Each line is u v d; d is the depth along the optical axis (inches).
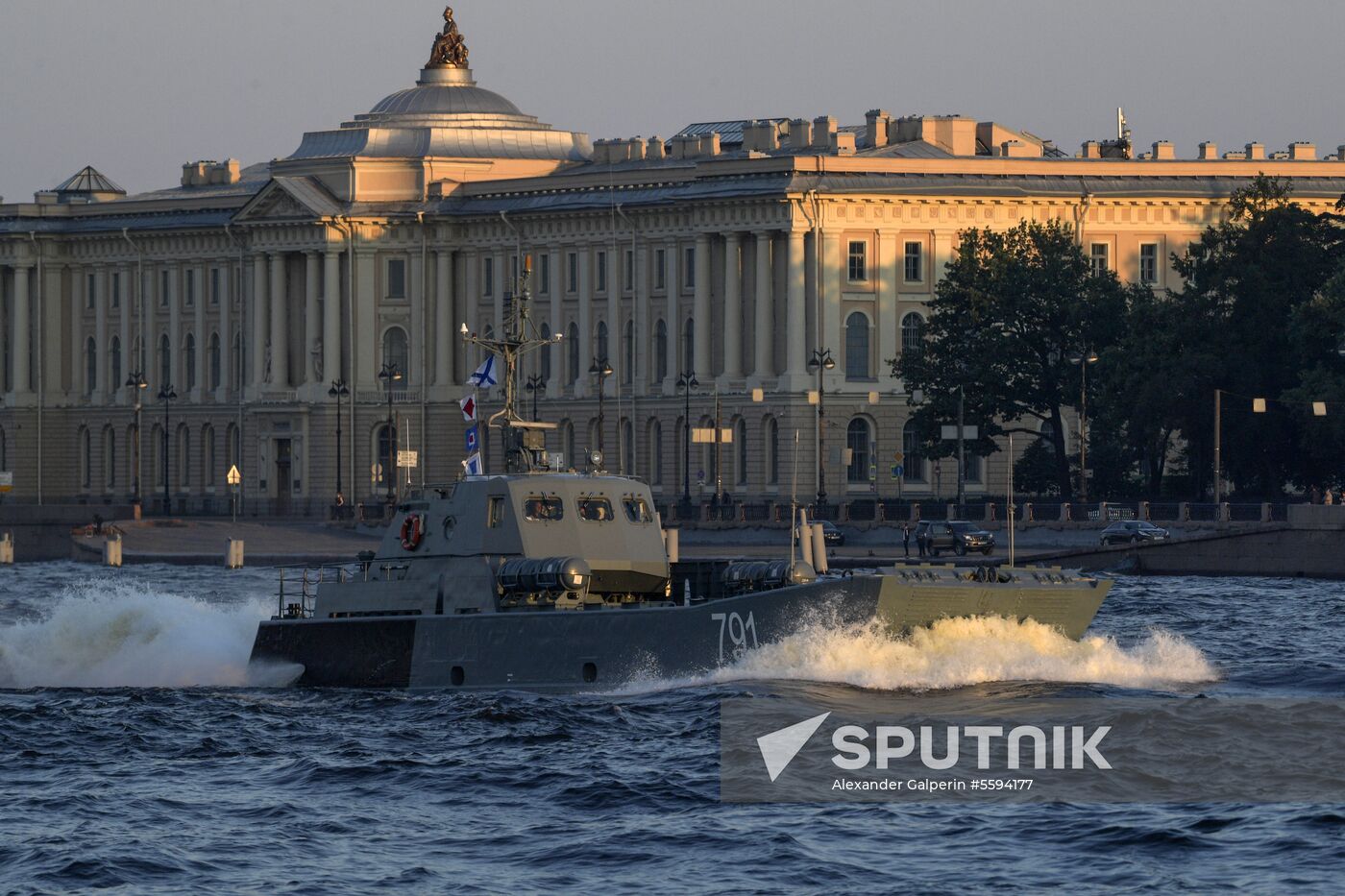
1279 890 4726.9
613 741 6210.6
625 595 7229.3
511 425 7524.6
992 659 6678.2
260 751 6491.1
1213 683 7106.3
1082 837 5157.5
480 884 4891.7
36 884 4955.7
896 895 4739.2
